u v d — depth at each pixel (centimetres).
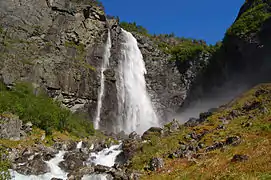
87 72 5762
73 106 5441
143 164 3008
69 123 4719
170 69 7719
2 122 3591
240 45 6750
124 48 7062
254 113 3900
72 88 5422
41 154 3438
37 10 5775
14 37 5238
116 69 6612
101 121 5762
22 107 4194
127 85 6700
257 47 6328
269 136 2812
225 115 4294
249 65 6619
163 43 8556
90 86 5728
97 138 4691
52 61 5372
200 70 7825
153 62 7594
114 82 6269
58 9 6050
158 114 7019
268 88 5053
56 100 5091
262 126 3134
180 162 2830
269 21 6184
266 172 2030
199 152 2972
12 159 3188
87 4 6494
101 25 6594
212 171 2322
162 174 2633
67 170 3269
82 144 4172
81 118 5359
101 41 6500
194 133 3609
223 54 7462
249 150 2539
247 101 4738
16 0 5634
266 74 6044
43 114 4300
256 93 4978
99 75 5994
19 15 5516
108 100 6031
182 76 7756
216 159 2556
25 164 3134
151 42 8019
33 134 3931
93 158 3669
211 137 3306
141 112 6725
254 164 2203
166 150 3259
